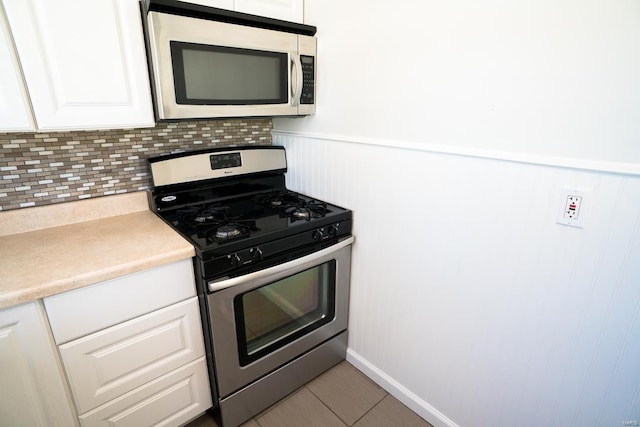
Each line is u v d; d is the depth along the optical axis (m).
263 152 1.92
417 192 1.37
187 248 1.25
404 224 1.45
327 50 1.60
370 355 1.78
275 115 1.60
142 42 1.23
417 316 1.50
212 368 1.42
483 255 1.22
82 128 1.19
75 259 1.15
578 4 0.89
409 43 1.28
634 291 0.93
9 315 0.96
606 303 0.98
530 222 1.08
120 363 1.20
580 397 1.09
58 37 1.08
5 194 1.34
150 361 1.27
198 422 1.55
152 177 1.58
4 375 1.00
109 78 1.20
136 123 1.30
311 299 1.67
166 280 1.24
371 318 1.72
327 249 1.56
